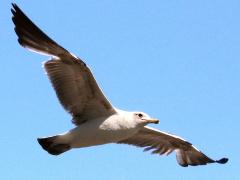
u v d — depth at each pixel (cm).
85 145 1794
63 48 1719
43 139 1762
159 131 2014
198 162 2086
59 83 1786
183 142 2058
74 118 1825
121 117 1803
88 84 1772
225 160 2027
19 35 1708
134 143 2047
